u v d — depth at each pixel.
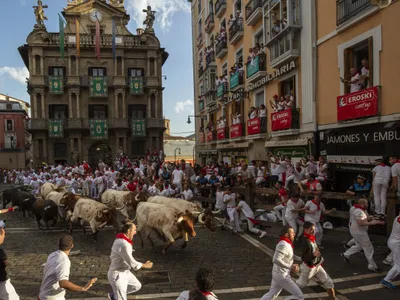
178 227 8.46
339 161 12.23
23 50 35.03
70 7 35.31
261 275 7.08
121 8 36.72
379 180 8.78
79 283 6.72
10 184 33.44
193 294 3.60
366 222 6.87
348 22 11.73
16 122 42.34
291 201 8.95
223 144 24.91
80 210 10.21
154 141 36.78
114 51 33.34
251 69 19.22
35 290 6.39
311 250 5.50
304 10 14.39
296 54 14.84
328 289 5.64
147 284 6.64
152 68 36.62
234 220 10.74
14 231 11.34
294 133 15.05
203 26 30.62
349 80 12.05
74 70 34.66
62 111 34.91
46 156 34.25
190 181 15.60
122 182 16.19
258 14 18.38
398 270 6.12
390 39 10.18
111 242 9.84
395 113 10.03
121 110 35.75
